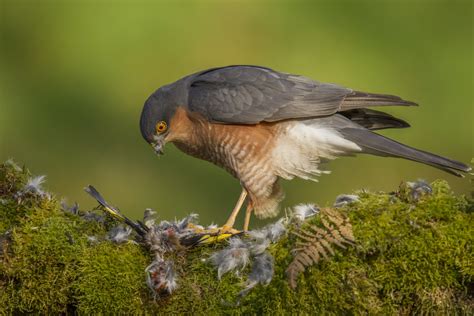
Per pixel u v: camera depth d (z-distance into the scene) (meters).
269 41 19.20
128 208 17.67
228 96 10.16
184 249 7.42
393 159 18.22
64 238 7.44
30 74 19.38
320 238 7.00
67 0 19.70
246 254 7.19
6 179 8.09
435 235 7.00
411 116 18.69
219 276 7.16
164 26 19.27
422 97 18.73
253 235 7.32
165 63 19.02
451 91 18.75
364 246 7.00
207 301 7.21
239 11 19.36
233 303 7.17
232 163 10.27
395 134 18.70
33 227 7.48
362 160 18.23
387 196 7.41
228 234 7.72
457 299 7.01
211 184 17.56
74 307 7.49
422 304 7.04
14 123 18.91
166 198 17.66
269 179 10.18
